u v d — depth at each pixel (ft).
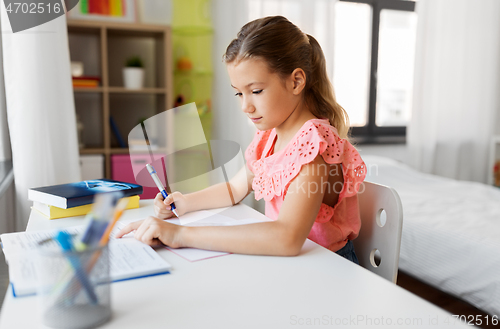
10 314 1.51
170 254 2.20
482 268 4.38
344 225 2.85
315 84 3.05
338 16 9.18
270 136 3.29
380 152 9.77
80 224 2.67
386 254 2.71
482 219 5.27
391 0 9.55
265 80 2.55
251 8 8.00
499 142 10.30
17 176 4.46
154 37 8.43
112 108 8.55
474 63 10.00
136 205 3.19
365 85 9.73
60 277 1.38
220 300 1.66
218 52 8.15
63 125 4.68
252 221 2.72
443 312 1.57
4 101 5.30
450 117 9.96
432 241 4.98
